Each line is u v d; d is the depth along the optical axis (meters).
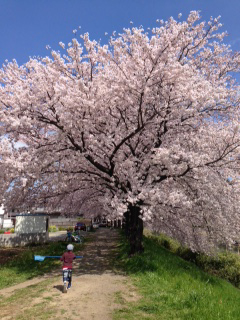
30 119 9.32
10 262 12.48
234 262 14.68
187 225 12.62
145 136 11.52
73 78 11.09
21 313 5.62
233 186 10.73
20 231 19.73
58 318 5.25
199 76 11.84
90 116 9.75
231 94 11.47
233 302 7.12
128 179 10.05
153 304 5.93
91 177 12.21
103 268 10.23
